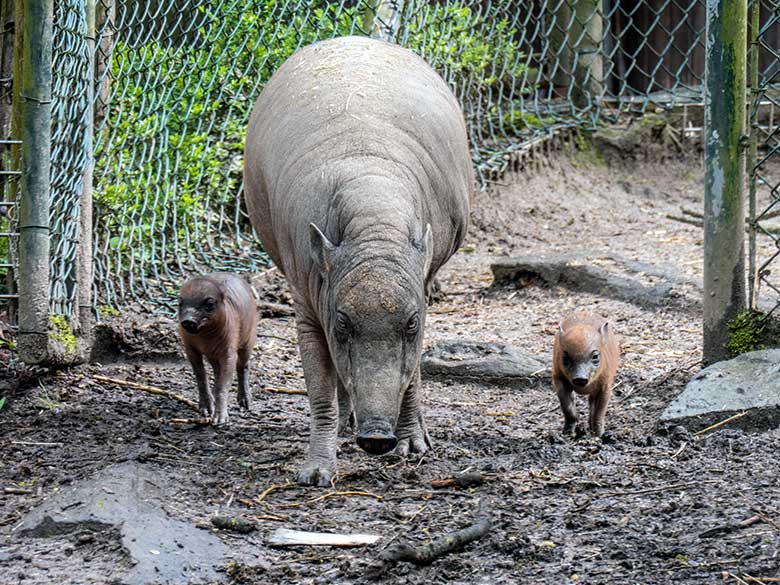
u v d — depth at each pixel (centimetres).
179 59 1934
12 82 1562
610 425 1350
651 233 2403
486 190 2531
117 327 1606
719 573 844
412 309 988
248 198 1279
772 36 2797
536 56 2964
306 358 1129
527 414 1445
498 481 1093
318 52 1273
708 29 1362
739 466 1108
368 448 943
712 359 1396
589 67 2831
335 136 1120
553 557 894
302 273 1096
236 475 1134
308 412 1437
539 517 986
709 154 1377
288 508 1035
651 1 3030
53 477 1111
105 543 927
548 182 2684
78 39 1472
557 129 2766
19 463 1174
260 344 1730
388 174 1080
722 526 923
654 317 1809
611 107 2961
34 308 1415
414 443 1223
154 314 1730
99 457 1177
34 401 1398
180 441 1262
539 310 1920
